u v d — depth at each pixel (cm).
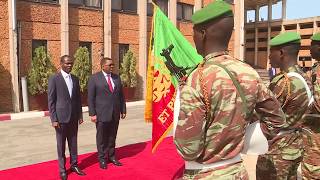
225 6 207
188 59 539
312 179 379
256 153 219
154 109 560
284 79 331
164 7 1877
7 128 1067
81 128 1062
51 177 608
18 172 636
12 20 1322
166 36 553
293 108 329
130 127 1084
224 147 203
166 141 862
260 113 217
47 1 1446
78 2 1560
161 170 639
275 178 335
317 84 362
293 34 335
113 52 1708
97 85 638
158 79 553
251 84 204
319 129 369
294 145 331
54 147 833
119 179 593
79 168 632
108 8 1641
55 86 579
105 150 658
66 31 1488
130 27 1759
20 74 1376
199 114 197
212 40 208
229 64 205
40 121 1188
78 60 1482
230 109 198
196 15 210
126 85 1697
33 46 1416
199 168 208
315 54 385
